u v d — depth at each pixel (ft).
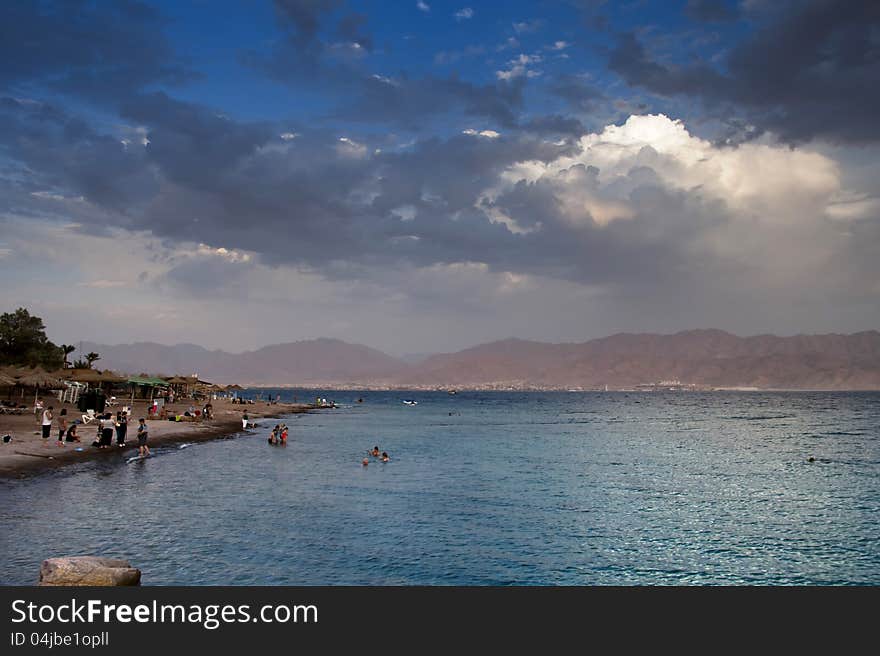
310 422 314.35
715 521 87.56
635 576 61.67
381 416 404.36
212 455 145.59
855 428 304.91
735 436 252.62
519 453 178.29
